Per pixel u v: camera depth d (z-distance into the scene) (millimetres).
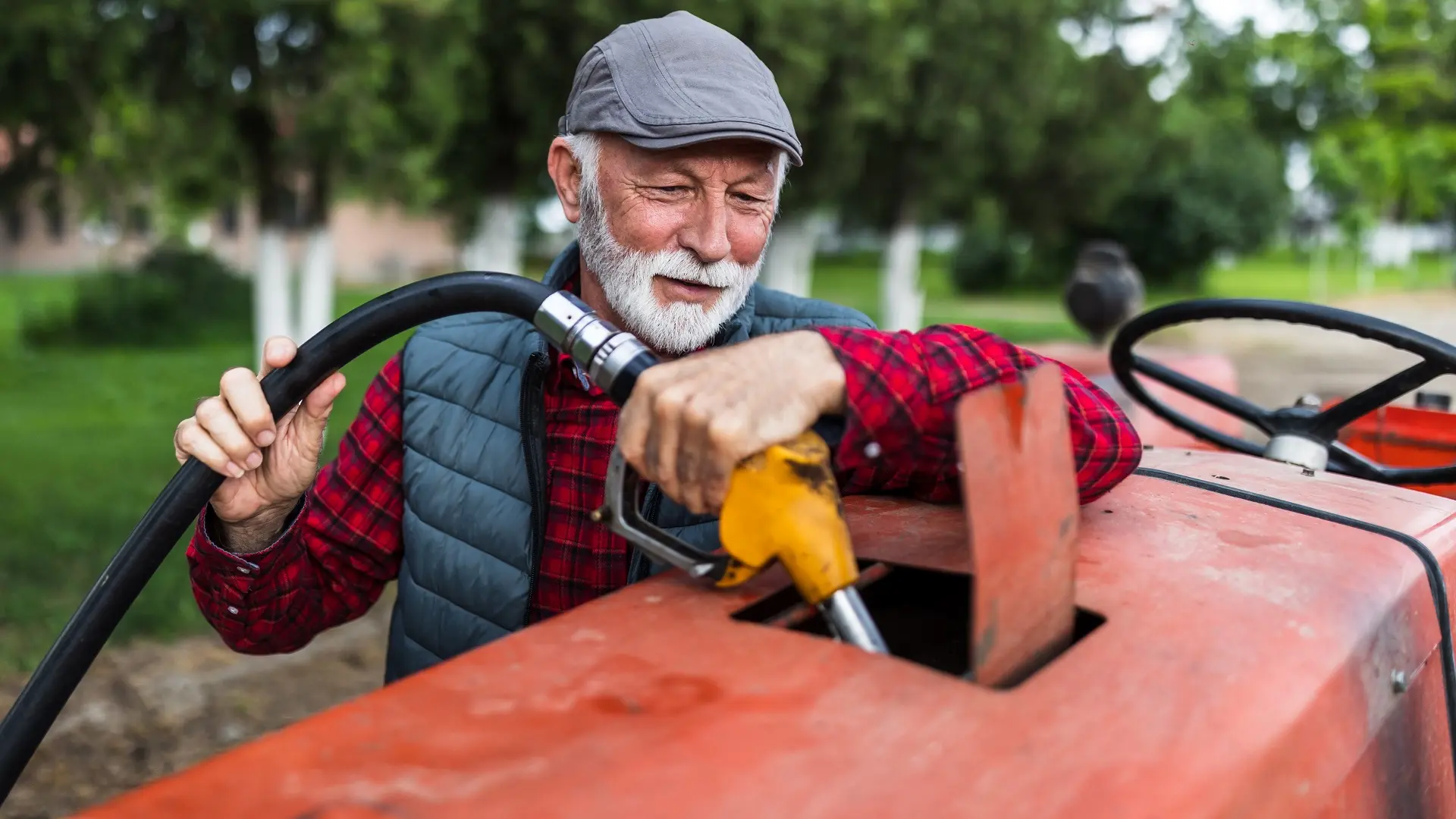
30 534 4887
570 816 540
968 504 624
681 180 1259
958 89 10586
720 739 604
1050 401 703
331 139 8648
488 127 9281
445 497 1396
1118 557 882
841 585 752
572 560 1335
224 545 1301
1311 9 17203
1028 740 609
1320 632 781
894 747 599
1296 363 10273
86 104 7238
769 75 1303
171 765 2768
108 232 27891
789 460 763
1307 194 30094
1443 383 3102
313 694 3199
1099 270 3631
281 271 10875
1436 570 954
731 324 1390
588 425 1341
